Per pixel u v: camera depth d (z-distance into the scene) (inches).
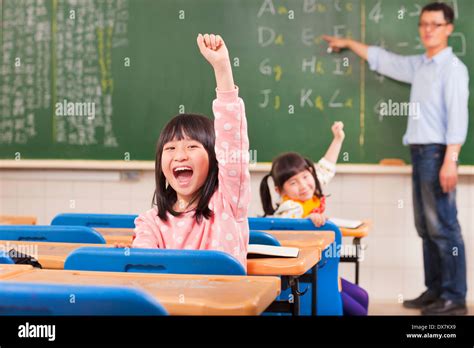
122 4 189.3
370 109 183.0
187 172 73.4
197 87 188.2
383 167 182.7
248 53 186.4
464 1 178.5
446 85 178.4
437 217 179.5
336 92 184.2
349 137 184.1
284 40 185.3
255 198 187.6
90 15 190.4
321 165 165.5
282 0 185.2
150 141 190.2
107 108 191.0
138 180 192.2
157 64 189.0
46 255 66.4
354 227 126.2
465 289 179.8
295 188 137.3
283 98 185.9
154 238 74.3
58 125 192.7
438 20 178.1
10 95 193.9
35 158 193.6
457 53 179.0
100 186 193.8
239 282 49.0
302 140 185.6
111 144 191.2
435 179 179.5
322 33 184.1
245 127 71.2
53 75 192.1
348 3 183.0
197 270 55.6
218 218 72.0
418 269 184.7
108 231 94.0
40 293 34.1
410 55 180.7
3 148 194.5
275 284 49.2
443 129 179.3
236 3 186.4
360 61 183.0
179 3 187.9
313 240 81.7
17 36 193.0
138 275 51.7
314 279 87.4
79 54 191.2
